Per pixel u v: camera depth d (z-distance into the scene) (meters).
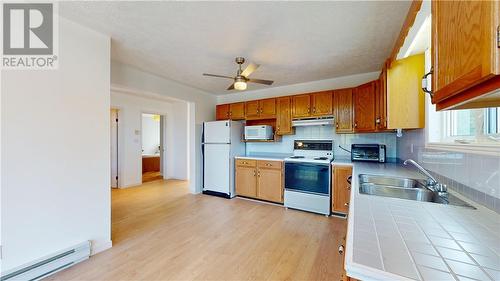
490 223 0.83
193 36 2.18
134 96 5.12
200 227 2.69
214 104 4.83
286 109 3.74
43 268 1.67
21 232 1.60
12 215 1.56
